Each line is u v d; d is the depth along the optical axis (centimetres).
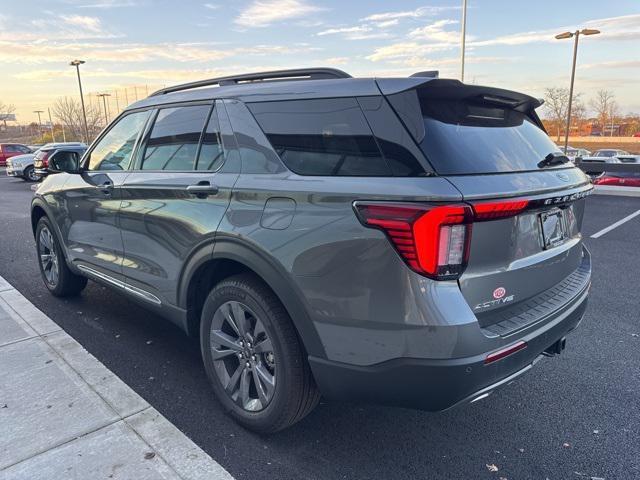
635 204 1164
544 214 254
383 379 218
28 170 2292
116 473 237
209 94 308
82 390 310
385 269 209
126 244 354
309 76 284
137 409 290
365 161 225
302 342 247
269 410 260
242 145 278
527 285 243
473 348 206
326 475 244
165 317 336
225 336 285
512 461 255
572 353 379
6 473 235
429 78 233
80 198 402
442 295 204
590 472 247
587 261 327
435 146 217
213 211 277
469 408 305
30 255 683
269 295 256
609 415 296
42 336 390
